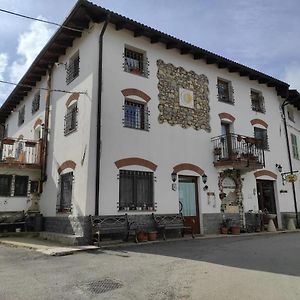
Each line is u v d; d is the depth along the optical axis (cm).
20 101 2103
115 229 1117
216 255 868
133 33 1378
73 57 1435
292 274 646
